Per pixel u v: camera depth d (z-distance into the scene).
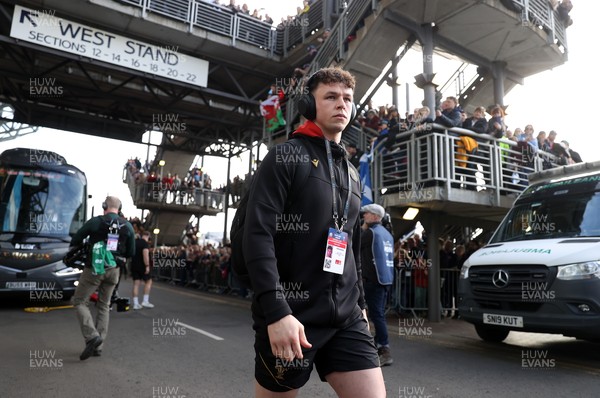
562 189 6.14
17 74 14.84
